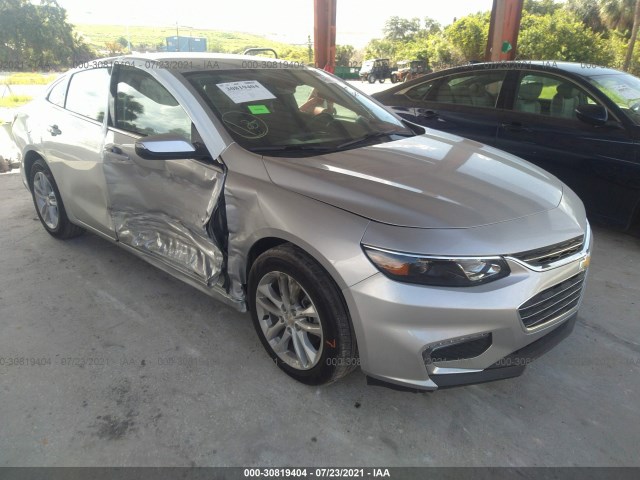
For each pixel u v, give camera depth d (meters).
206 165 2.55
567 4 42.69
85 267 3.66
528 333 2.10
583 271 2.40
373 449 2.12
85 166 3.32
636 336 2.95
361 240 2.02
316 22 8.16
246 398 2.38
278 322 2.48
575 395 2.46
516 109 4.73
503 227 2.08
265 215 2.29
